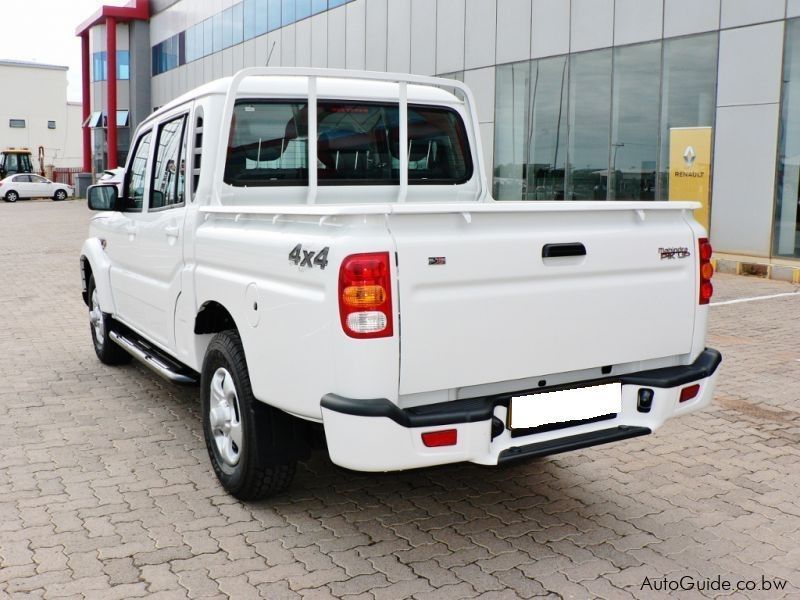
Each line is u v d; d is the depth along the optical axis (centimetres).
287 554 342
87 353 745
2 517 378
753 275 1268
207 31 3269
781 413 553
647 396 354
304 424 370
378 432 294
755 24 1241
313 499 402
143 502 397
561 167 1598
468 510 390
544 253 325
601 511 390
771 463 459
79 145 7112
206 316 427
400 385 300
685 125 1363
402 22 1984
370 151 496
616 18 1458
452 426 304
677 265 367
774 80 1226
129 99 4234
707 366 372
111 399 585
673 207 363
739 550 350
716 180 1322
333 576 322
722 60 1292
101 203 556
